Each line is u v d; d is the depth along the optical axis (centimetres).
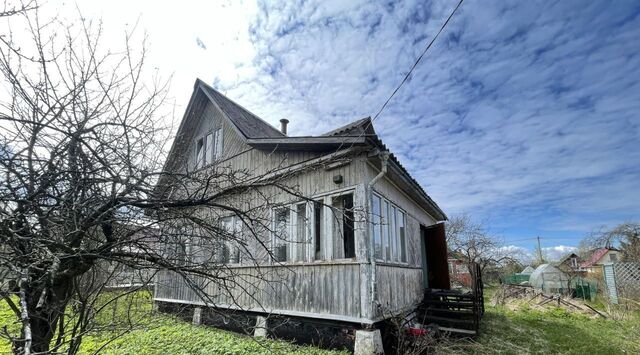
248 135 905
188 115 1144
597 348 764
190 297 862
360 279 612
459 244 2678
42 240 207
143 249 268
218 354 584
